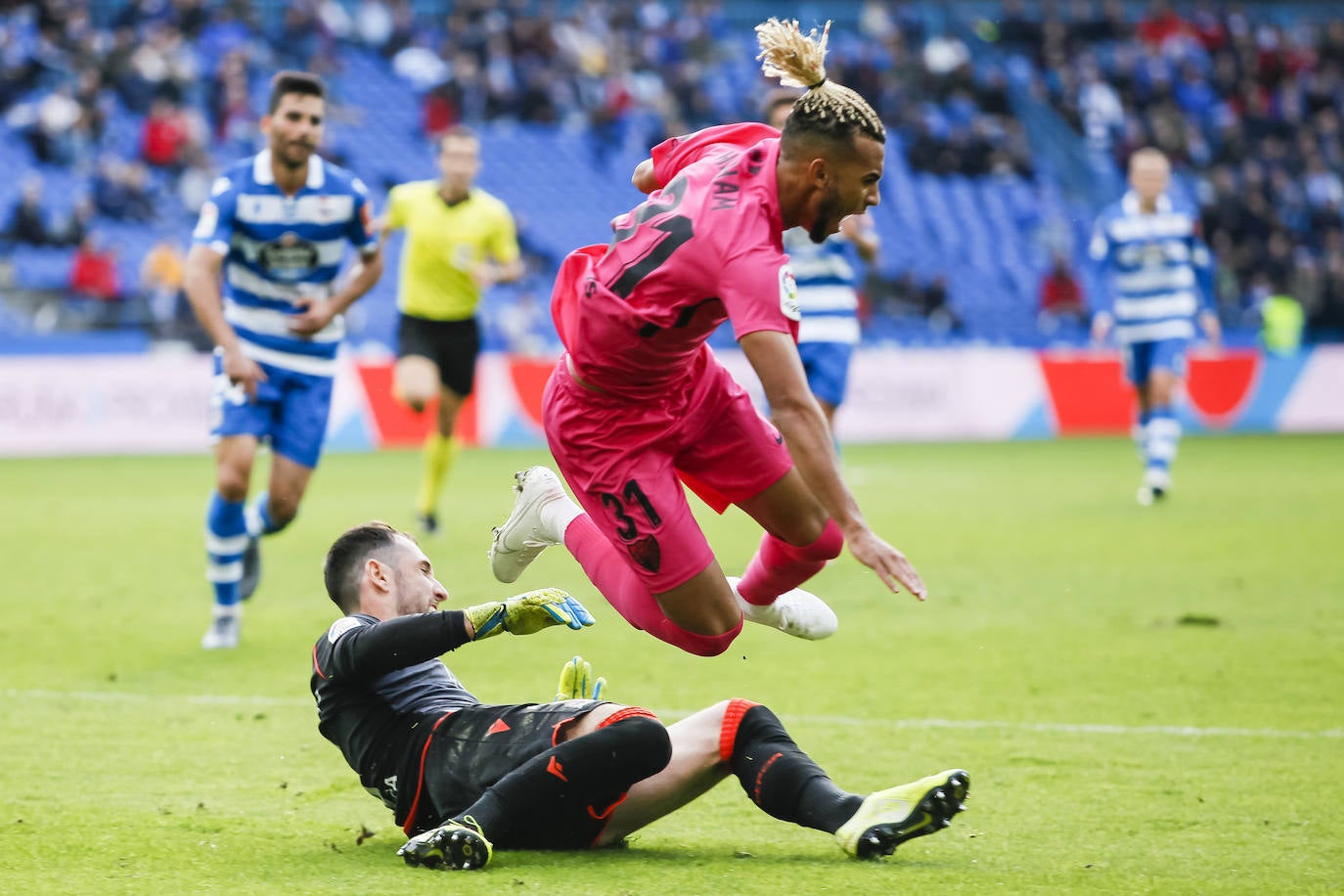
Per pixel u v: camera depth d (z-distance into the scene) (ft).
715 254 41.88
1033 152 339.57
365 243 83.20
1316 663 73.67
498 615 40.50
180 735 59.16
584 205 302.04
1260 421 272.10
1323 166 354.74
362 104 301.84
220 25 285.64
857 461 208.74
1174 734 59.11
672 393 46.37
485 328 262.47
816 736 59.06
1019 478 179.52
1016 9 366.22
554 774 39.70
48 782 51.47
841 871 40.16
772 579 50.06
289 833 44.75
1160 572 104.99
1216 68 367.86
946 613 89.66
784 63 42.73
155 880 39.24
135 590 99.09
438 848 39.34
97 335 229.86
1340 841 44.09
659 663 75.10
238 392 79.41
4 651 77.41
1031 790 50.49
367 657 40.88
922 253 311.27
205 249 77.46
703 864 40.83
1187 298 147.02
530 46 310.65
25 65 272.51
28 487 167.63
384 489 163.63
